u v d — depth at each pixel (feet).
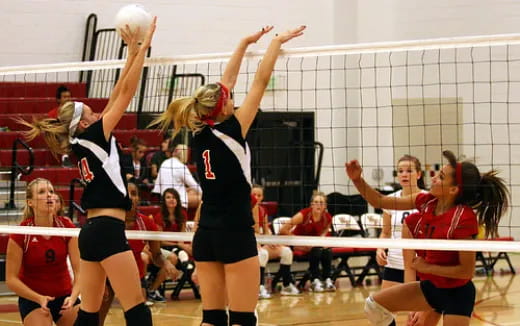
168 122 19.74
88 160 19.97
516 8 60.34
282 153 56.49
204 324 19.20
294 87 60.34
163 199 37.37
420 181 25.82
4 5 55.36
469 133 61.52
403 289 20.80
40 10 56.08
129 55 21.18
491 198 20.51
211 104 18.56
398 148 61.72
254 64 58.08
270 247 42.06
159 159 44.68
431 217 20.65
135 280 19.88
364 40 62.08
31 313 23.48
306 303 38.58
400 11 62.23
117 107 20.10
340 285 45.37
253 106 18.97
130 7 21.59
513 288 43.27
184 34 59.16
